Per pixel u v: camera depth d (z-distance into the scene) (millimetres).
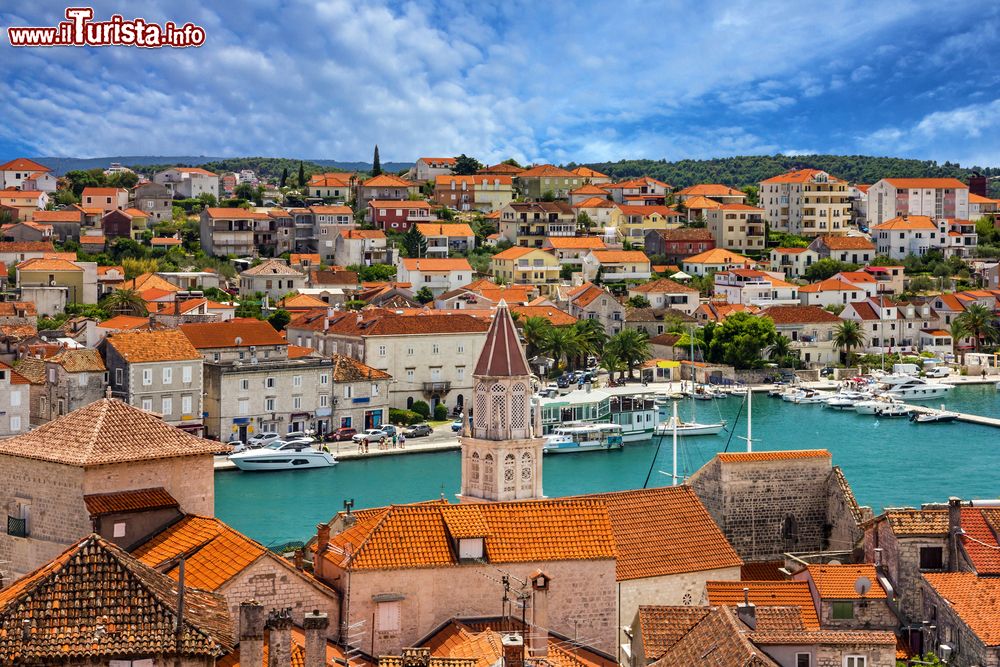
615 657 74062
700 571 81438
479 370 93875
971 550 78125
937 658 71625
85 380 196500
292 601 68312
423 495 166125
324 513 153250
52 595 53656
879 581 78375
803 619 76250
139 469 74438
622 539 81812
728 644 61562
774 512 100062
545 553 73375
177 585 59000
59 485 73625
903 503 154500
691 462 194250
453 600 71375
